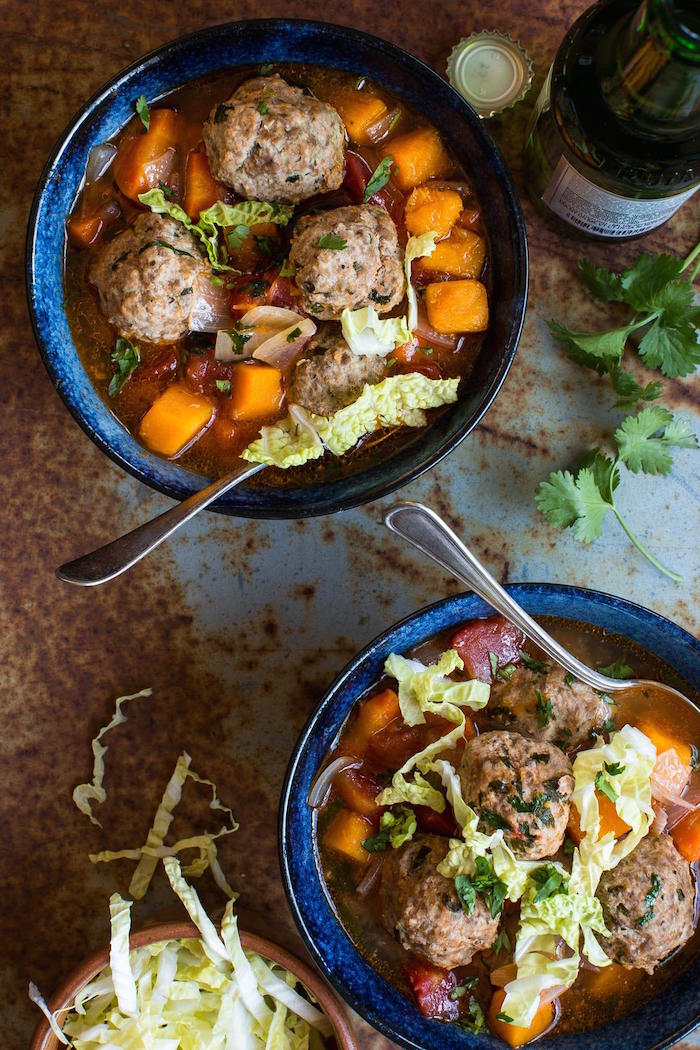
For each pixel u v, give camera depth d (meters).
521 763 0.48
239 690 0.55
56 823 0.55
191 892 0.52
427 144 0.50
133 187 0.50
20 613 0.55
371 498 0.49
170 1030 0.53
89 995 0.53
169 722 0.55
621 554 0.55
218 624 0.55
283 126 0.48
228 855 0.55
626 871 0.49
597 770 0.49
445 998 0.50
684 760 0.51
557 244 0.55
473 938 0.48
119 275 0.49
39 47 0.54
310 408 0.50
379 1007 0.50
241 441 0.51
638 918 0.48
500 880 0.48
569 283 0.55
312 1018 0.54
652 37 0.43
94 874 0.55
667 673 0.52
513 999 0.49
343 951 0.50
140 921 0.55
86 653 0.55
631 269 0.52
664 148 0.46
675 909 0.49
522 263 0.49
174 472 0.51
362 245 0.48
